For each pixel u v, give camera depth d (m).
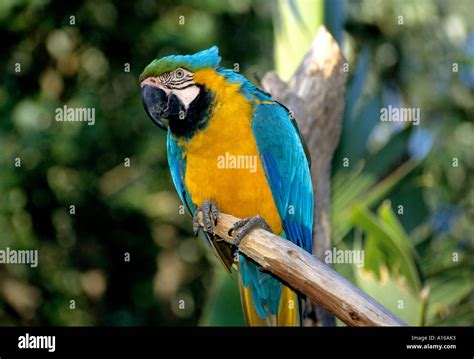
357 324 1.24
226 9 2.36
